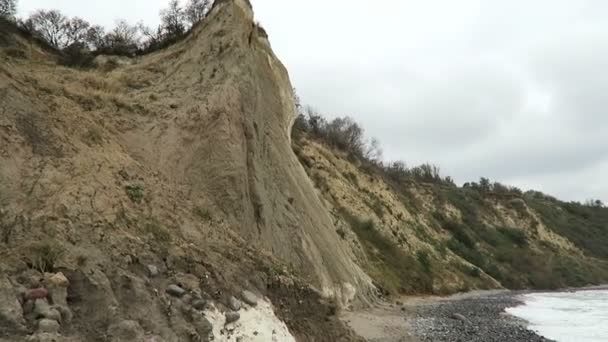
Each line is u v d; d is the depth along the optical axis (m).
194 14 33.69
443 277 42.62
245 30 23.14
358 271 25.58
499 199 82.81
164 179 13.22
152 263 8.16
